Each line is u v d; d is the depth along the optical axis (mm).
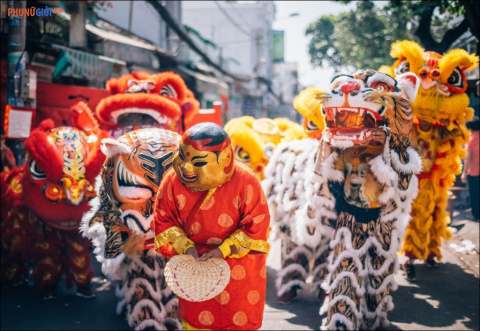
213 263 2805
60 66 8516
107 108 5242
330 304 4078
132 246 3627
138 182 3580
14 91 6719
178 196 2924
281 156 5129
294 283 4992
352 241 4129
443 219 6008
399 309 4832
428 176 5703
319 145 4203
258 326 3135
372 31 20703
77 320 4590
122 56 12367
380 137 3984
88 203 4555
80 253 4988
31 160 4645
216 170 2773
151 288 4004
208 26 36188
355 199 4129
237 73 31469
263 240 2961
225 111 21328
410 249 5715
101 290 5496
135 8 17922
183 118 6133
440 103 5375
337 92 3969
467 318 4586
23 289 5496
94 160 4633
